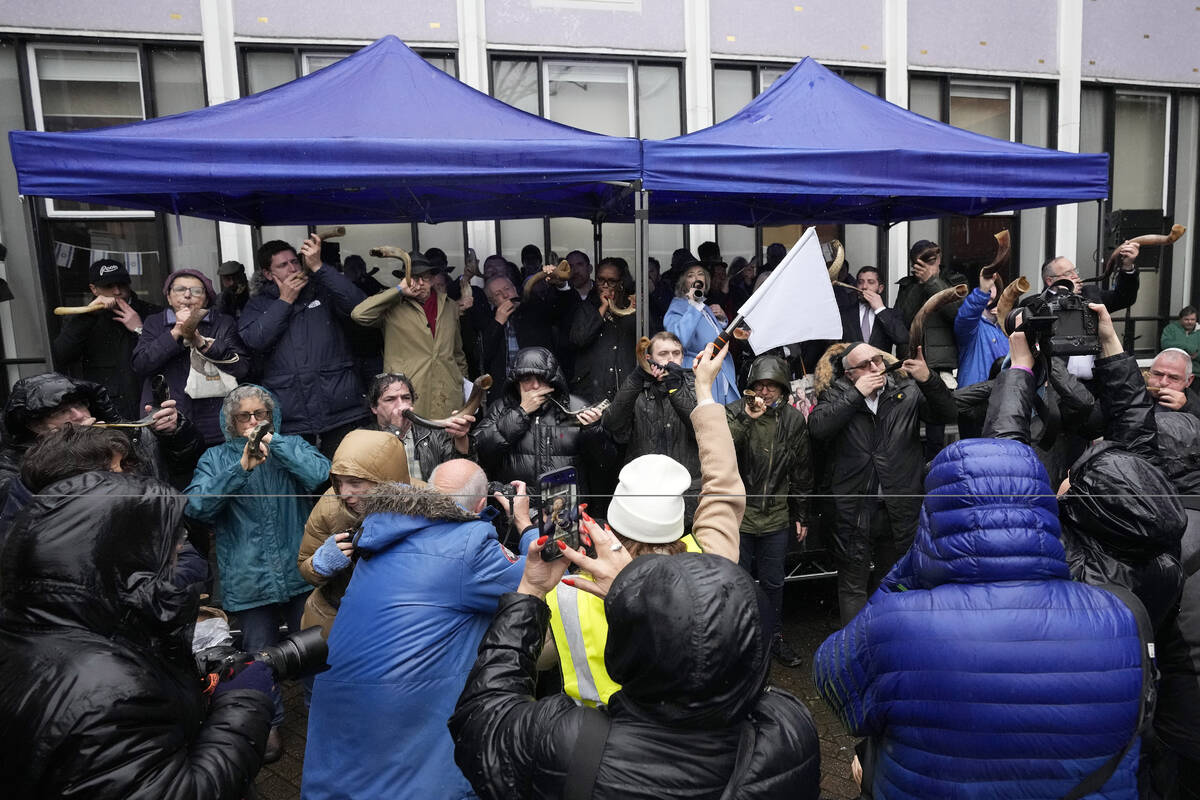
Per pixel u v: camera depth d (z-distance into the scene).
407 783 1.63
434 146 3.18
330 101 3.57
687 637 0.97
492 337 4.94
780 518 3.09
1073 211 7.58
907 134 4.04
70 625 1.14
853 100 4.30
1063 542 1.56
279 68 5.89
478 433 3.03
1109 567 1.50
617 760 1.00
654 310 5.54
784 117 3.98
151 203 4.51
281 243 3.92
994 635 1.21
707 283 4.39
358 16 5.90
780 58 6.74
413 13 5.98
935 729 1.23
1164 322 8.05
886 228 5.76
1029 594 1.24
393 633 1.65
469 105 3.66
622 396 3.10
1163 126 7.89
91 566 1.15
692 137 3.65
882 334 5.18
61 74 5.57
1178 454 1.99
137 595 1.15
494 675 1.16
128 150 3.09
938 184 3.72
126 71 5.66
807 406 3.49
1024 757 1.20
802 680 2.22
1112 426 2.04
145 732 1.10
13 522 1.20
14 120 5.55
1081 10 7.36
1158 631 1.58
